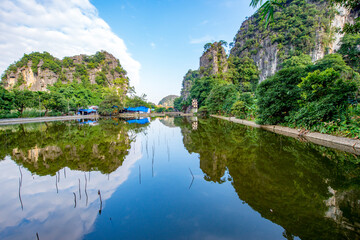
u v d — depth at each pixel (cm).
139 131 1165
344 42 2814
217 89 2831
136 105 5622
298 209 238
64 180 356
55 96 3027
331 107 710
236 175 366
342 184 312
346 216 220
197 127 1362
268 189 300
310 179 333
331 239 180
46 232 202
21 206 261
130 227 207
